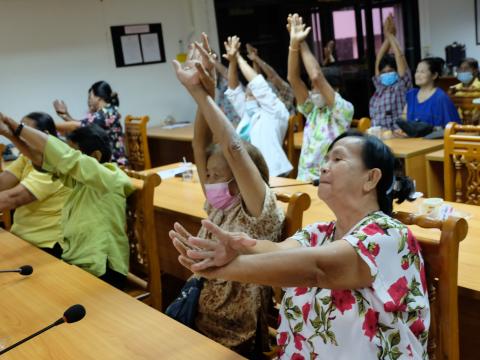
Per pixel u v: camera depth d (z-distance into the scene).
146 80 6.55
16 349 1.35
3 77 5.64
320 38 7.20
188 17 6.73
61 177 2.23
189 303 1.79
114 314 1.50
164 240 2.93
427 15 8.00
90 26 6.11
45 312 1.56
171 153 6.12
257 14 6.96
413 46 7.99
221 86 5.47
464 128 2.72
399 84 4.86
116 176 2.21
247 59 6.95
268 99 3.81
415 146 3.68
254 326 1.75
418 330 1.23
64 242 2.29
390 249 1.18
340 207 1.30
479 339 1.77
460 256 1.76
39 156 2.17
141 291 2.33
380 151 1.27
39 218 2.56
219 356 1.24
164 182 3.26
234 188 1.76
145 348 1.30
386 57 5.03
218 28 6.82
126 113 6.46
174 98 6.79
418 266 1.24
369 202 1.29
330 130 3.38
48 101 5.92
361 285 1.17
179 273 2.90
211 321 1.80
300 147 4.25
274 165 3.76
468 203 2.71
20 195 2.44
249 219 1.70
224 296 1.75
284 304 1.35
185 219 2.69
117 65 6.33
